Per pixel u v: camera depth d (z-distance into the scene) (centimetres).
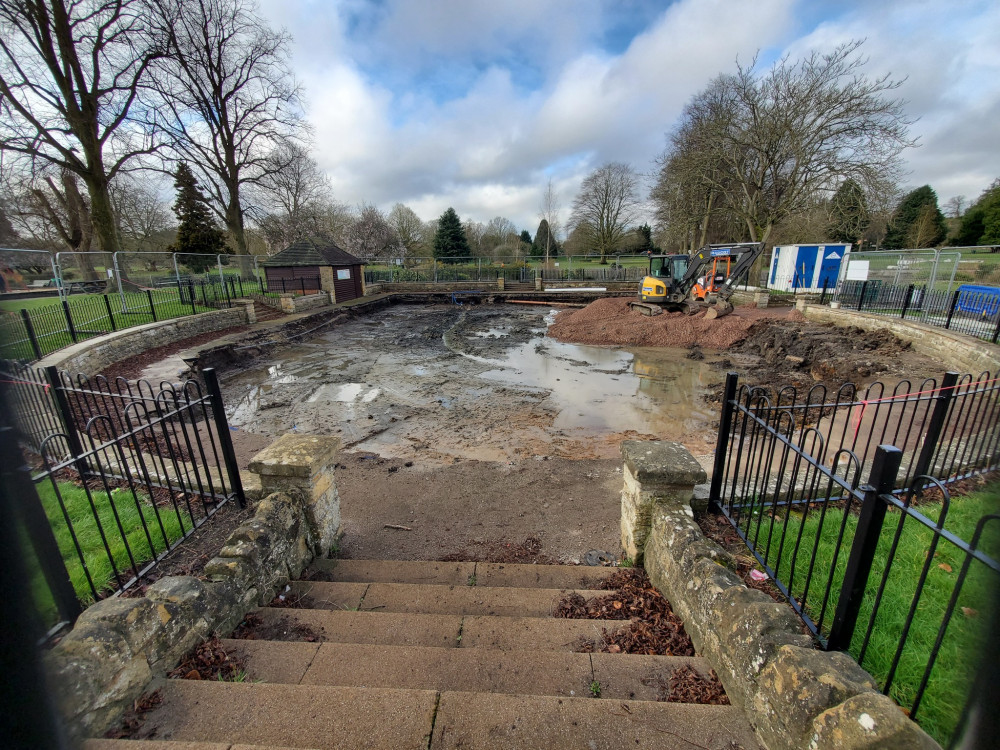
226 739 164
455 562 356
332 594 296
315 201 3512
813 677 145
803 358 1051
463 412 791
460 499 482
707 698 189
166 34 1745
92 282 1430
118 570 299
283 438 362
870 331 1163
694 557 243
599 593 289
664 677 201
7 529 118
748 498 374
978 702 114
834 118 1773
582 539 404
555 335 1545
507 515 448
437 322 1883
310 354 1278
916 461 449
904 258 1347
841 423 644
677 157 2366
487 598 290
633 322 1505
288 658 215
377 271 3020
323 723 168
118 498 397
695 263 1559
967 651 127
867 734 121
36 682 120
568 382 989
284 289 2119
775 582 269
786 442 274
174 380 906
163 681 190
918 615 238
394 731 164
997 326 848
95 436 595
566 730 163
